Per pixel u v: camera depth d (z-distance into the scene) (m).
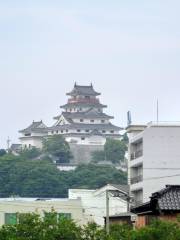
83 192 195.25
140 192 175.38
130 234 78.81
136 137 176.88
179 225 80.56
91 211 189.50
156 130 172.88
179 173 172.00
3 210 153.38
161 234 77.75
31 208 154.75
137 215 104.00
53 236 73.19
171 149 172.38
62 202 156.50
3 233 73.81
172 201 89.62
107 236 74.62
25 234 73.81
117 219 128.50
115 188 185.25
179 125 173.00
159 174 171.75
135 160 176.62
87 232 74.25
